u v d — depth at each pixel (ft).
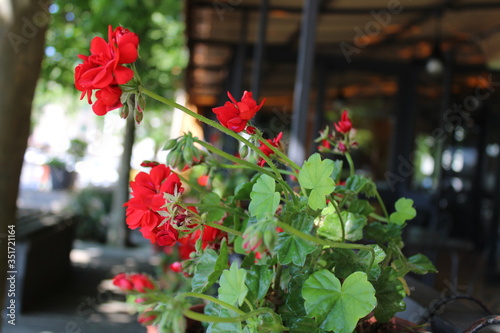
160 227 2.92
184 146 2.97
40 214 18.70
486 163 25.26
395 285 3.06
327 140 3.80
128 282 2.23
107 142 51.90
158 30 27.32
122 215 27.58
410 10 15.72
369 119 23.45
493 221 20.42
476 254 22.58
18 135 8.75
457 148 24.61
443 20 17.20
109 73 2.60
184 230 2.93
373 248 2.90
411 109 22.61
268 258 3.04
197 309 3.70
